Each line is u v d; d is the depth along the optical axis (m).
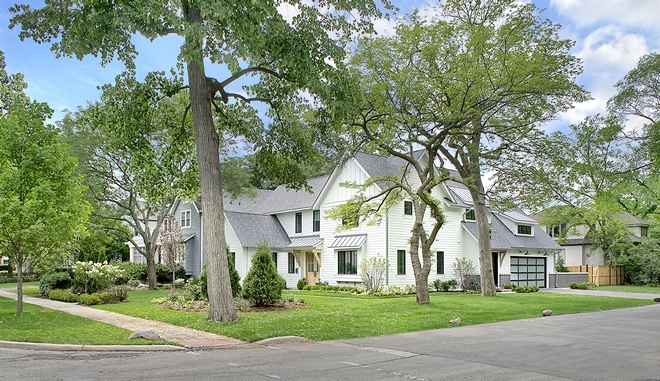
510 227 36.59
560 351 10.25
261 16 11.93
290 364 8.72
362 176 30.41
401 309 17.81
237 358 9.32
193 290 20.91
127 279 32.72
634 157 29.58
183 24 11.51
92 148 27.69
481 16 22.14
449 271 32.62
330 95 14.28
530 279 36.56
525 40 19.36
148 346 10.27
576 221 41.59
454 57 18.41
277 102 17.25
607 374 8.09
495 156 21.75
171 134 18.89
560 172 21.62
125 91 16.41
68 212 15.15
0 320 14.30
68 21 14.52
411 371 8.17
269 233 35.09
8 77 31.86
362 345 10.98
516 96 19.66
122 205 30.00
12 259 16.69
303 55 13.77
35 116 15.51
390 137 18.66
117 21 11.45
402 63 19.17
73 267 23.58
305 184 19.23
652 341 11.71
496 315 16.75
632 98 30.17
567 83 19.17
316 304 20.19
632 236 45.88
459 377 7.74
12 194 14.52
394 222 29.41
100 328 12.93
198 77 14.50
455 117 18.25
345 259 30.97
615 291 33.78
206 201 14.40
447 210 32.94
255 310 17.72
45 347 10.25
